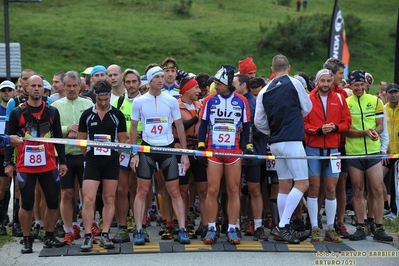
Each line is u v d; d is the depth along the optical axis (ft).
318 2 508.94
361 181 58.23
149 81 54.49
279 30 384.27
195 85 59.21
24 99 60.08
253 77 64.39
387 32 421.59
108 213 53.21
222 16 447.42
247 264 47.88
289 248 52.70
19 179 51.70
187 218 59.41
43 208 58.39
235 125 53.78
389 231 63.62
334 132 55.67
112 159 52.75
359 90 58.80
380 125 59.31
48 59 323.98
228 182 54.13
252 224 59.72
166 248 52.75
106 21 403.13
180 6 445.37
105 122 53.06
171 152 51.26
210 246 53.26
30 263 49.03
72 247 53.83
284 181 55.06
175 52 355.36
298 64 366.22
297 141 53.26
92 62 330.54
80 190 58.80
